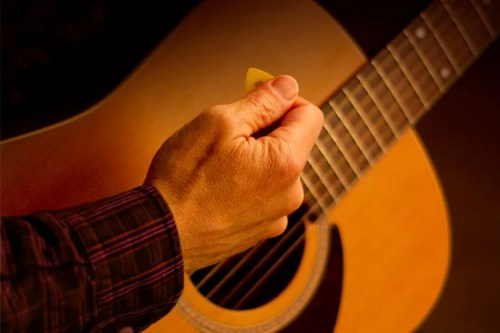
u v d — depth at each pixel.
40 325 0.49
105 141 0.66
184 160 0.56
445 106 0.87
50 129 0.66
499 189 0.88
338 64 0.71
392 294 0.76
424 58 0.73
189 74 0.68
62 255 0.50
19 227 0.50
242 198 0.56
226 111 0.56
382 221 0.75
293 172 0.57
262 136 0.59
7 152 0.64
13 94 0.69
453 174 0.87
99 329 0.54
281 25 0.70
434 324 0.87
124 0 0.72
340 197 0.71
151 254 0.54
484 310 0.88
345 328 0.74
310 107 0.59
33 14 0.72
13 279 0.48
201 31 0.69
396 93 0.72
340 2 0.77
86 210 0.53
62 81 0.70
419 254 0.76
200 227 0.56
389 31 0.77
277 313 0.72
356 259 0.74
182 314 0.68
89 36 0.72
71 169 0.65
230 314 0.69
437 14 0.74
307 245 0.72
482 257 0.88
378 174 0.74
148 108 0.67
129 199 0.54
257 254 0.71
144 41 0.72
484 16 0.75
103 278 0.53
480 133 0.87
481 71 0.88
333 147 0.70
